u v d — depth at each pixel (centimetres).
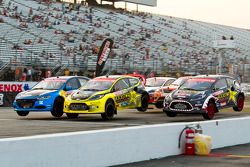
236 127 1255
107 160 862
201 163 916
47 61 3484
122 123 1655
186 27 6316
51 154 752
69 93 1908
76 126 1523
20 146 702
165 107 1888
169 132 1016
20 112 1920
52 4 4894
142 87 2000
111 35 4753
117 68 3812
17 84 2673
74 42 4112
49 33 4097
